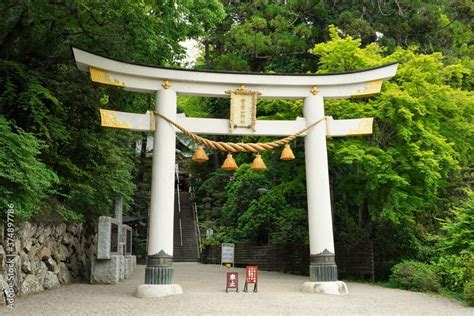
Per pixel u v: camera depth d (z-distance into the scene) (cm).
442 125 1346
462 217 1027
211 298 940
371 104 1304
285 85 1138
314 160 1118
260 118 1425
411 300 974
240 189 2200
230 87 1127
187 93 1111
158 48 1263
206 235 2778
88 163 1291
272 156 1557
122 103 1388
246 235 2192
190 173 3341
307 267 1719
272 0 2178
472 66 1744
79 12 1072
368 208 1407
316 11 1888
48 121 1075
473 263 1025
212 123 1111
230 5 2222
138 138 1691
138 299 929
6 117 1002
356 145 1247
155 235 1019
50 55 1186
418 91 1271
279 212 2006
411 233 1446
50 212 1155
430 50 1858
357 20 1734
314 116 1137
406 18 1845
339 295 1021
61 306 812
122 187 1495
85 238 1465
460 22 1986
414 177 1305
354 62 1358
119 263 1339
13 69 1046
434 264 1229
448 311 828
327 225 1089
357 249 1479
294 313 768
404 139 1241
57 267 1174
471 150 1410
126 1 1044
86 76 1225
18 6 1043
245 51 1977
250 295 998
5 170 786
